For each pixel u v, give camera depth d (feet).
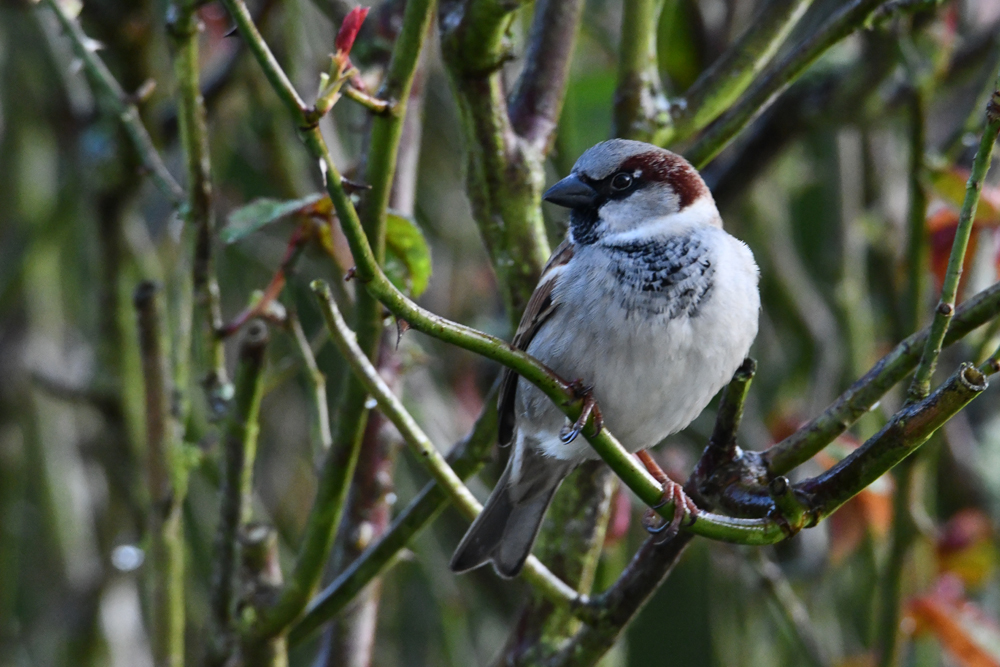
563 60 18.63
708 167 27.63
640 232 18.20
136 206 25.46
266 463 31.32
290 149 25.81
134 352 25.54
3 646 28.91
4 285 28.68
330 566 20.11
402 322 12.42
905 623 22.03
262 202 17.15
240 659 17.34
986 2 27.71
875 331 30.81
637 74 18.86
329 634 19.81
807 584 27.86
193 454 18.43
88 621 27.22
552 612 18.47
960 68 27.43
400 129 14.82
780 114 25.95
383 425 20.17
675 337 17.72
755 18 18.98
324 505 16.48
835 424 14.64
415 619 29.96
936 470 29.09
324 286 14.58
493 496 19.08
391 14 20.86
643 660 29.53
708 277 17.88
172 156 26.07
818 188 32.45
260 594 17.26
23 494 29.84
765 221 30.91
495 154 17.57
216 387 17.87
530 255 18.07
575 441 18.20
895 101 26.27
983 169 12.34
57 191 28.84
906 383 26.66
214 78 24.86
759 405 30.42
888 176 29.73
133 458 25.46
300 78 24.89
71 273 31.45
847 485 13.47
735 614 29.50
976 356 18.72
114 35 25.05
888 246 28.86
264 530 17.35
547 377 13.05
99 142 24.76
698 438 28.68
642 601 16.29
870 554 25.50
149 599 18.95
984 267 23.44
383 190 15.10
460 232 32.32
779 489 13.37
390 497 20.27
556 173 24.84
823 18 26.55
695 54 25.93
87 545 29.99
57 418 29.99
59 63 26.73
